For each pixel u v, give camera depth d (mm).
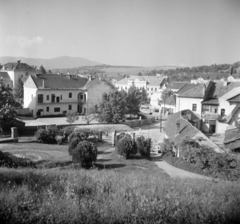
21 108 61656
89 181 11328
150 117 71000
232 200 9867
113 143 38125
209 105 49656
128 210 8203
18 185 10680
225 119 46688
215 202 9547
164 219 8039
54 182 10945
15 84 90250
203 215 8461
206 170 24781
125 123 57438
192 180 14461
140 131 53031
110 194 9711
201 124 48656
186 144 28297
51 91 62406
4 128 41594
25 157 26016
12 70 90812
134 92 67750
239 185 13406
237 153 27984
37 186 10305
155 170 25172
